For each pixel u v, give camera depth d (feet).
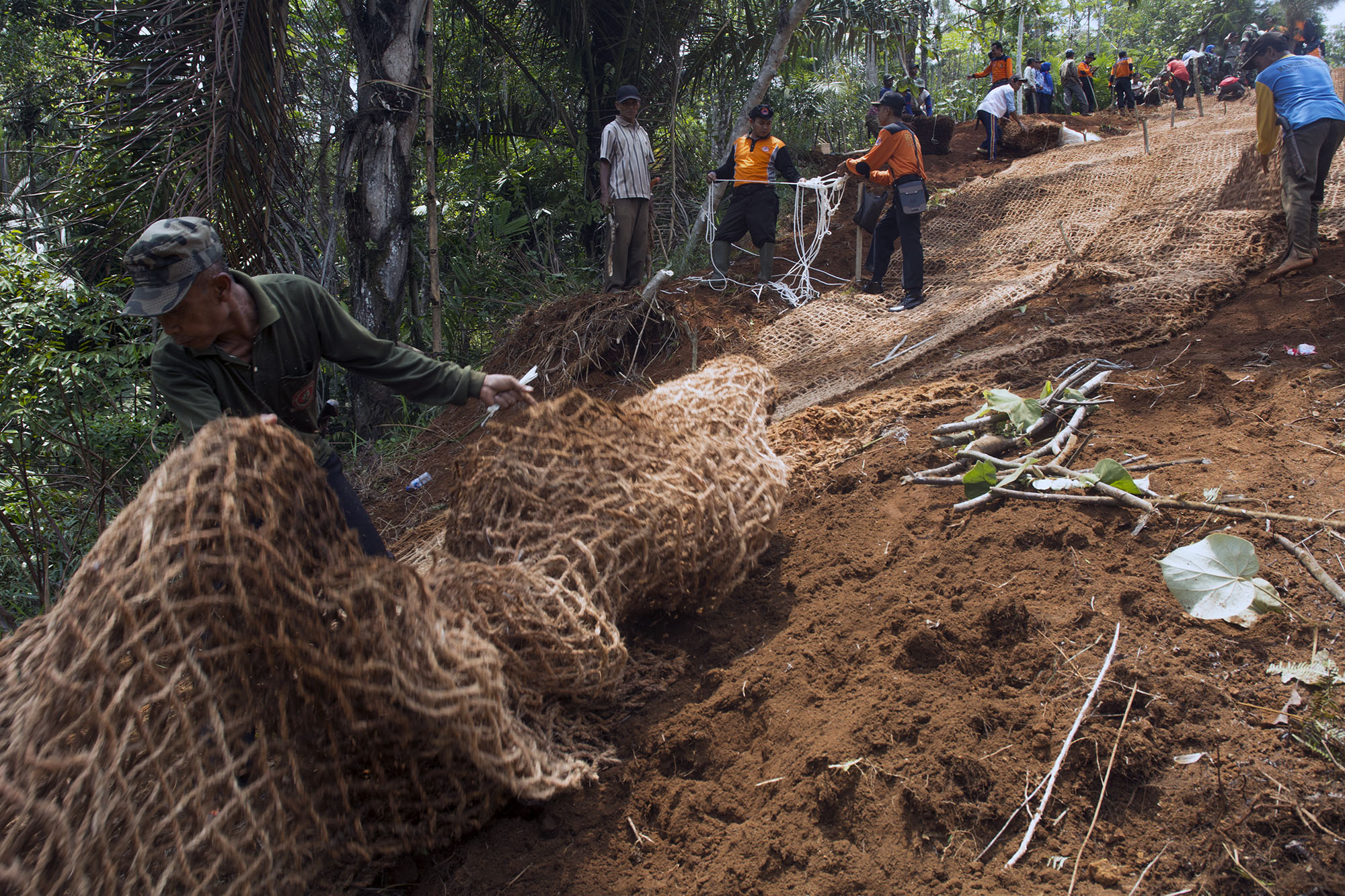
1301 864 6.02
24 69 26.61
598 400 10.00
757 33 32.22
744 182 23.90
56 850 4.90
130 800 5.22
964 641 8.48
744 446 10.90
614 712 9.04
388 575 6.66
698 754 8.46
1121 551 9.21
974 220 26.43
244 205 19.15
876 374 16.83
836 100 45.73
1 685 5.61
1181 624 8.10
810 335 20.77
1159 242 20.63
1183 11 100.32
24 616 15.94
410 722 6.68
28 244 21.12
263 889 6.02
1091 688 7.59
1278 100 17.13
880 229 22.33
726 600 10.56
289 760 6.25
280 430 6.57
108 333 20.35
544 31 32.48
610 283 24.82
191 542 5.65
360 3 23.82
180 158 18.16
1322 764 6.55
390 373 8.91
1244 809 6.40
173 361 7.86
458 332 28.73
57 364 17.69
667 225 33.40
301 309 8.21
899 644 8.73
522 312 28.14
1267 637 7.75
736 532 9.96
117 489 16.87
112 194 19.51
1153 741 7.06
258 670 6.09
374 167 24.18
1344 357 12.64
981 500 10.55
